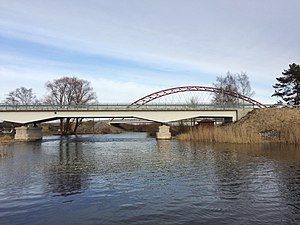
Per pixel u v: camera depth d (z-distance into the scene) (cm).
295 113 6531
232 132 5828
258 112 6850
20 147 5212
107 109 6844
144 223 1309
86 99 10250
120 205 1578
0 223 1331
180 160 3281
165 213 1435
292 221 1291
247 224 1262
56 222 1337
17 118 6656
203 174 2405
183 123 10125
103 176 2386
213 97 10994
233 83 10956
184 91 10112
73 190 1919
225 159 3275
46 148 5000
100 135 10500
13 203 1633
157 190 1891
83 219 1371
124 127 15075
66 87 10050
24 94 11588
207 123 8125
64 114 6738
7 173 2545
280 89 8575
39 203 1628
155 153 4059
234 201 1612
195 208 1503
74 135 10388
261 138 5562
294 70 7881
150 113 7094
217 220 1320
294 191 1811
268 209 1463
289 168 2619
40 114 6675
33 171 2645
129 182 2145
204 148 4619
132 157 3644
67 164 3080
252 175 2322
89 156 3803
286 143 5122
